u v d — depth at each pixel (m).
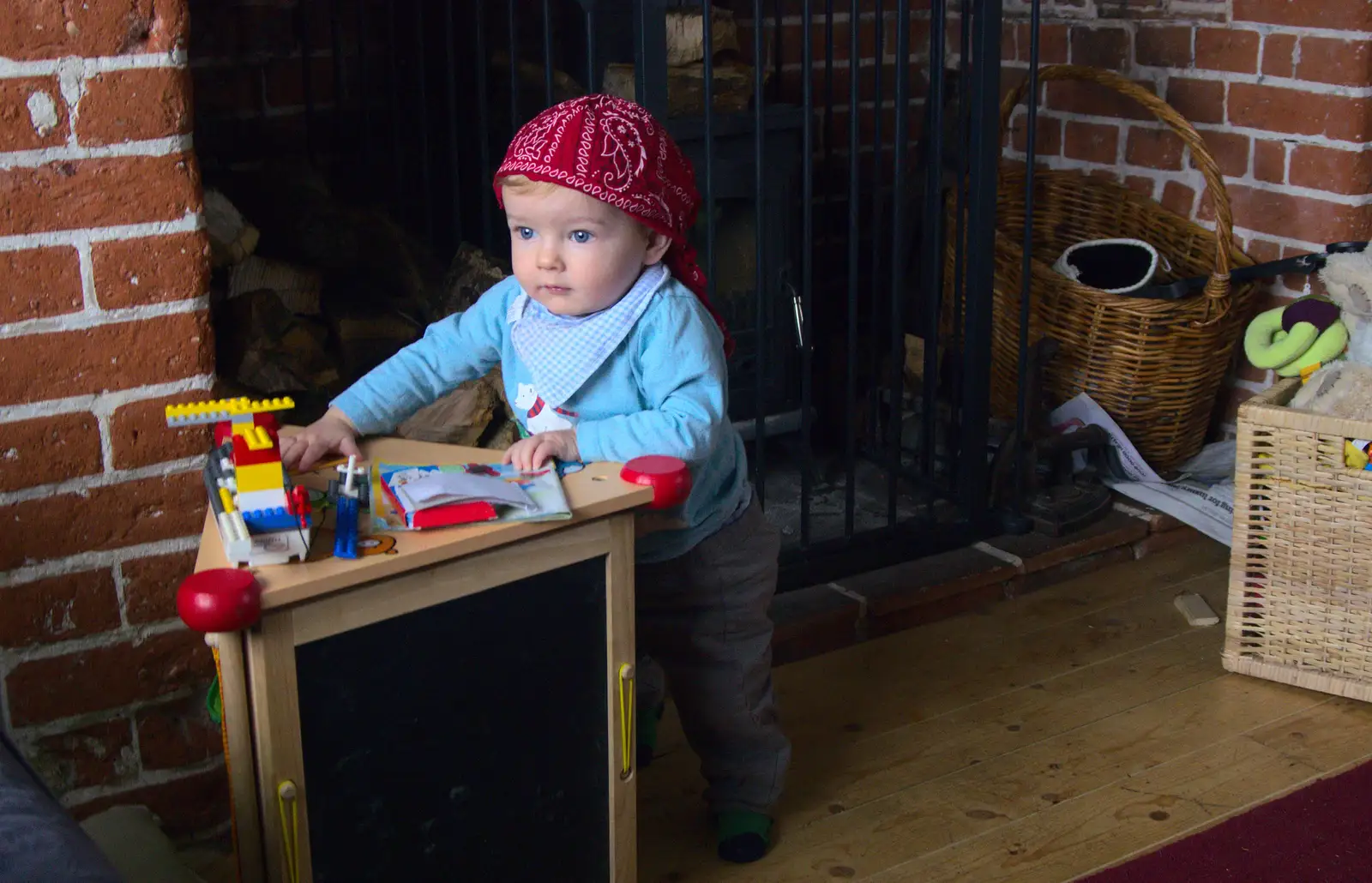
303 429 1.35
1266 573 2.01
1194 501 2.48
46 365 1.35
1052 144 2.94
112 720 1.50
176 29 1.32
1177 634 2.20
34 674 1.43
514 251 1.33
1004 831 1.68
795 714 1.96
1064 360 2.57
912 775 1.81
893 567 2.29
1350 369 1.98
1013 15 2.95
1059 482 2.52
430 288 2.20
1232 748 1.86
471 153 2.47
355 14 2.42
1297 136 2.48
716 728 1.60
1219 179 2.31
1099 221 2.80
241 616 0.97
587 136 1.26
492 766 1.20
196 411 1.06
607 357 1.35
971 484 2.38
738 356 2.54
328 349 2.08
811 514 2.52
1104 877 1.56
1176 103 2.67
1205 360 2.49
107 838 1.42
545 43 2.04
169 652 1.50
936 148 2.26
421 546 1.08
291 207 2.17
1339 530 1.92
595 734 1.27
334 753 1.09
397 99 2.39
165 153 1.35
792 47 2.86
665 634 1.56
